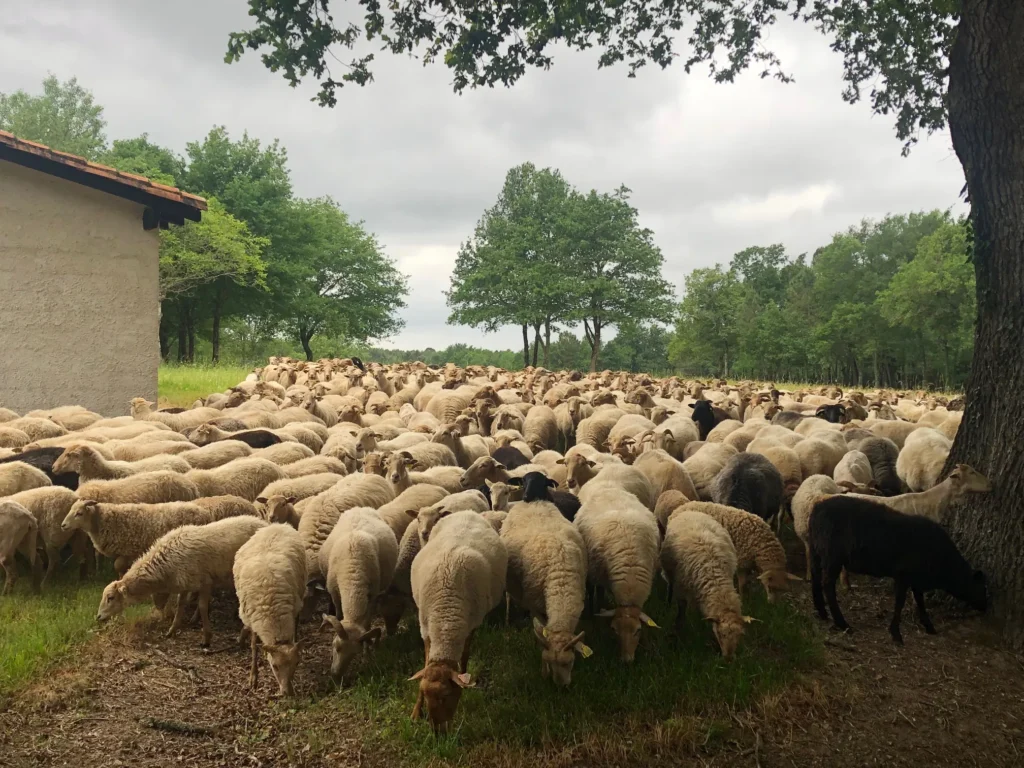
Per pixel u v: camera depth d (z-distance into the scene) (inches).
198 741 149.6
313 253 1230.9
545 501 196.1
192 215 422.3
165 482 227.1
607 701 157.8
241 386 486.0
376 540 184.9
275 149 1232.8
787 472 263.0
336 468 263.4
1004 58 183.5
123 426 309.7
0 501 203.9
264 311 1213.7
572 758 144.6
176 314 1152.8
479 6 265.9
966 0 190.7
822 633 187.3
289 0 233.0
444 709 147.6
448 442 301.1
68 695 160.2
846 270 1961.1
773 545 197.6
